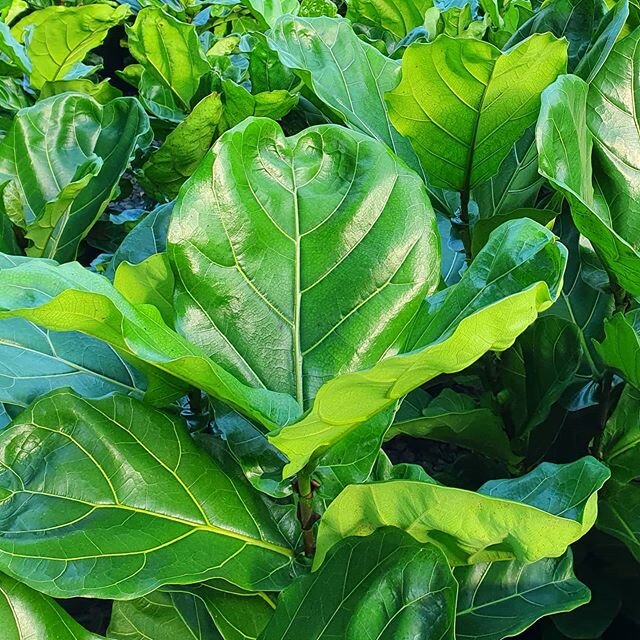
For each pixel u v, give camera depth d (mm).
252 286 1038
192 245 1011
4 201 1571
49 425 983
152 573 921
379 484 886
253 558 996
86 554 917
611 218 1321
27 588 918
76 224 1629
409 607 899
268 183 1062
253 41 2320
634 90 1289
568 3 1571
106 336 815
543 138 1054
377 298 1048
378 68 1560
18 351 1170
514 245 903
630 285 1179
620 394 1402
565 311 1496
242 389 901
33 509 940
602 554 1443
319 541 974
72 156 1685
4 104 2094
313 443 879
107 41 3654
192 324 1015
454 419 1384
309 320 1044
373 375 750
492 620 1034
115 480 980
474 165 1366
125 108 1713
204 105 1670
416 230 1067
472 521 896
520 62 1192
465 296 919
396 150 1512
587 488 961
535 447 1479
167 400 1038
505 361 1464
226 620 1031
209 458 1033
